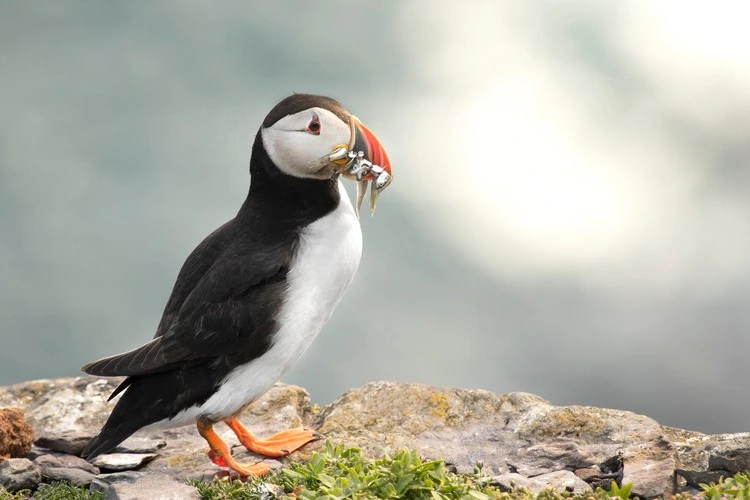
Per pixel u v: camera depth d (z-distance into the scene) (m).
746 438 6.05
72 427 7.40
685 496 5.04
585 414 6.75
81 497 5.99
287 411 7.36
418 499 5.04
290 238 6.25
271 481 5.62
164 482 5.64
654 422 6.63
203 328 6.00
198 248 6.56
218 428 7.18
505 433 6.73
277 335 6.08
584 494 5.08
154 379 6.05
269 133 6.27
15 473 6.30
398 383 7.36
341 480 5.09
